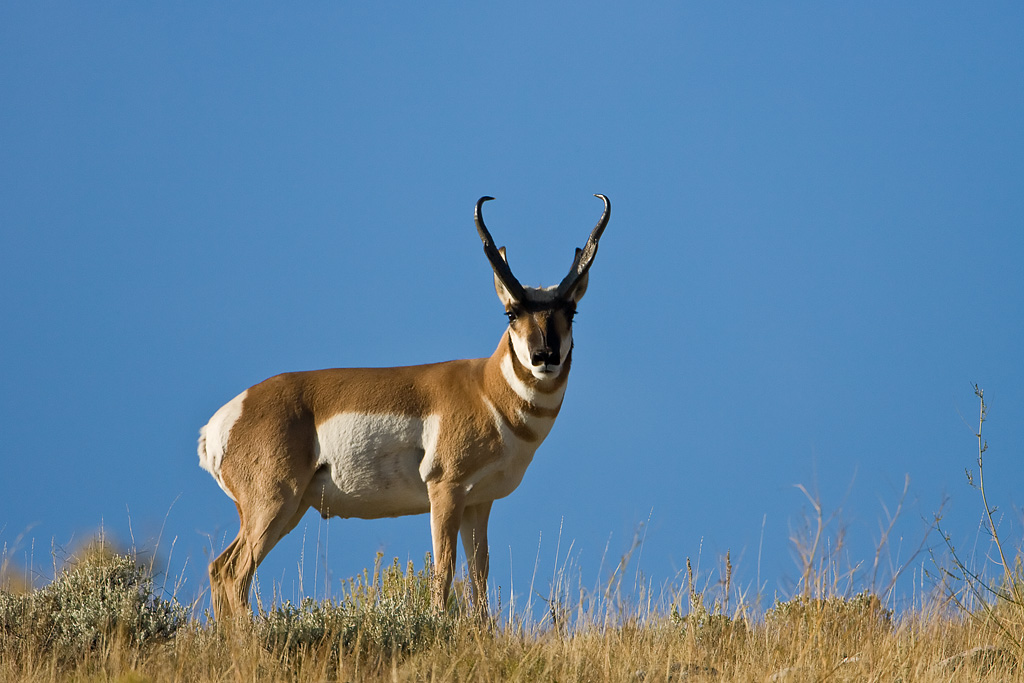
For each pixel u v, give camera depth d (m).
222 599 37.59
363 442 38.62
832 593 31.03
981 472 30.25
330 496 39.41
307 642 29.45
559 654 28.45
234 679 25.39
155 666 27.70
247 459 39.12
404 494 39.25
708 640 31.34
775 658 27.80
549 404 38.28
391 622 30.81
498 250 38.78
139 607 32.88
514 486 39.38
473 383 38.66
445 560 37.09
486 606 34.41
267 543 38.38
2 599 32.72
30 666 29.08
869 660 27.70
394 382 39.22
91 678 27.69
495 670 27.41
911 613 32.31
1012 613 31.08
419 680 26.94
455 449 38.00
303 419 39.31
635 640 30.06
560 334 37.41
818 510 30.16
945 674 27.61
